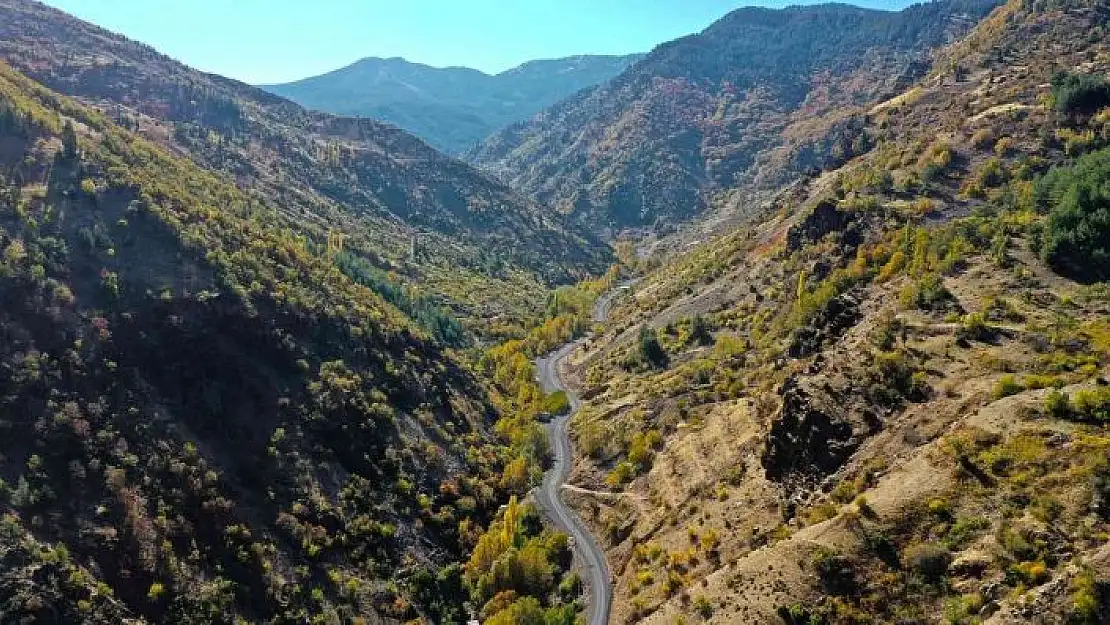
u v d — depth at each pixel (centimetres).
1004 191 13162
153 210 11650
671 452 10600
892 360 7762
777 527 6994
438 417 12781
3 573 6397
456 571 9450
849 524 5759
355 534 9294
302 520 9038
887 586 5200
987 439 5803
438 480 11131
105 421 8438
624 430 12594
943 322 8538
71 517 7344
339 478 9962
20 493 7150
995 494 5322
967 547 5091
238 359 10412
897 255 11594
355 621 8150
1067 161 13300
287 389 10581
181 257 11106
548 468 12588
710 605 6041
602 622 7825
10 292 8919
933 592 4978
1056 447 5381
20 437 7725
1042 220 10531
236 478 9056
